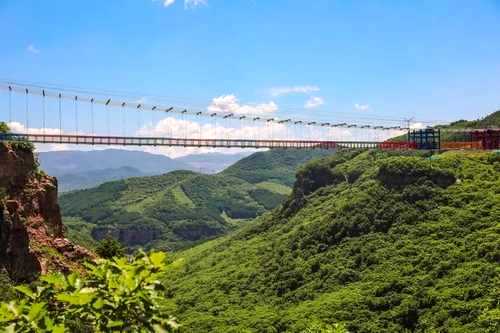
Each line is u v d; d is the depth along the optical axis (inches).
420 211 3791.8
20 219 1925.4
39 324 291.9
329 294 3380.9
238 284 4274.1
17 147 2281.0
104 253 2409.0
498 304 2416.3
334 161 5885.8
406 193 3973.9
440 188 3892.7
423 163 4062.5
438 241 3339.1
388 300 2913.4
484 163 4008.4
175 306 4254.4
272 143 3265.3
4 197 1959.9
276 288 3929.6
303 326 2906.0
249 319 3393.2
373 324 2763.3
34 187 2285.9
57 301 318.0
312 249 4168.3
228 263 5024.6
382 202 4074.8
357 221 4050.2
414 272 3134.8
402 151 4913.9
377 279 3235.7
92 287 318.0
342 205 4409.5
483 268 2773.1
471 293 2605.8
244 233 6048.2
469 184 3794.3
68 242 2218.3
